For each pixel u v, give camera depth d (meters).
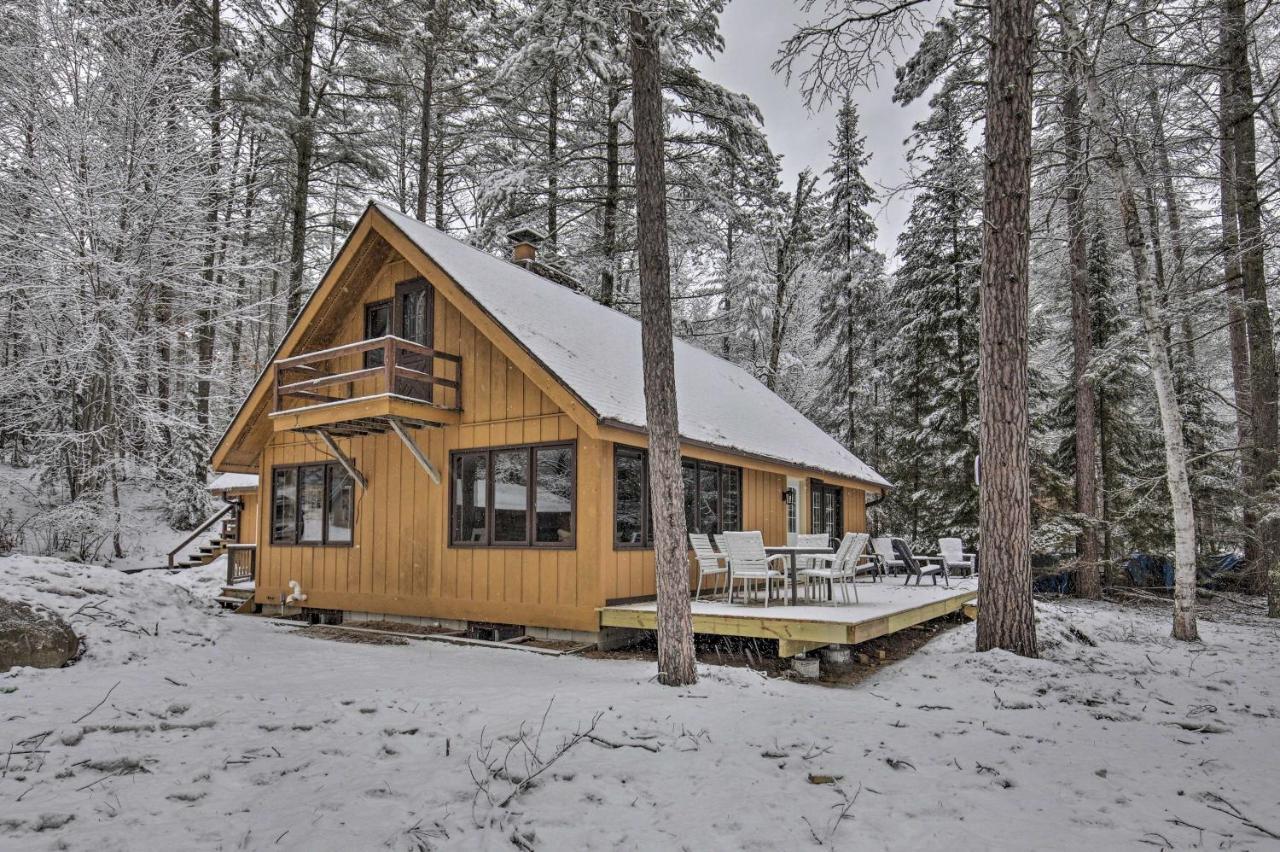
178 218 16.70
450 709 5.75
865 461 26.27
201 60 17.86
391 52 20.66
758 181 20.14
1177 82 11.45
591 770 4.42
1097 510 17.03
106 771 4.29
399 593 11.38
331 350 10.89
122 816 3.67
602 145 19.03
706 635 9.77
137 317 16.59
